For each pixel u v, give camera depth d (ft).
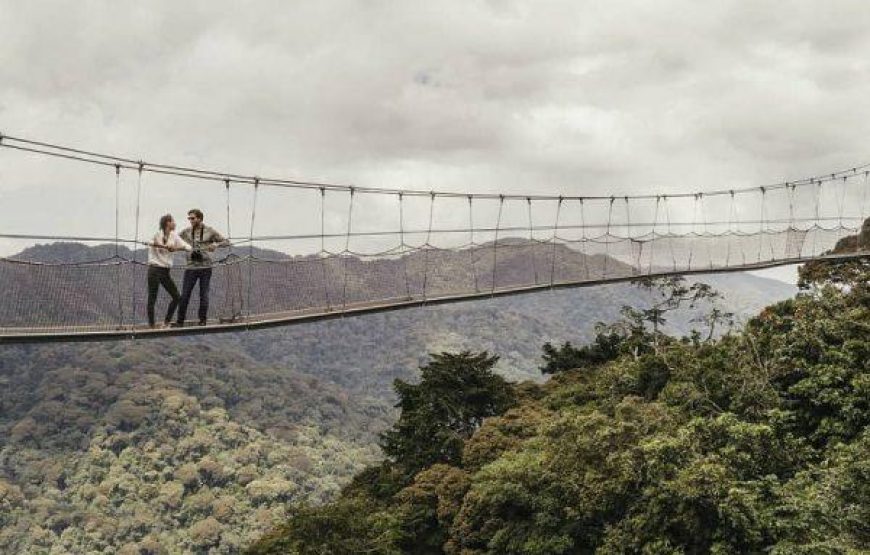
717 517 100.89
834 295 156.15
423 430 200.44
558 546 125.90
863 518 86.99
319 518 152.25
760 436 112.06
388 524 160.25
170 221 60.70
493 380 215.72
